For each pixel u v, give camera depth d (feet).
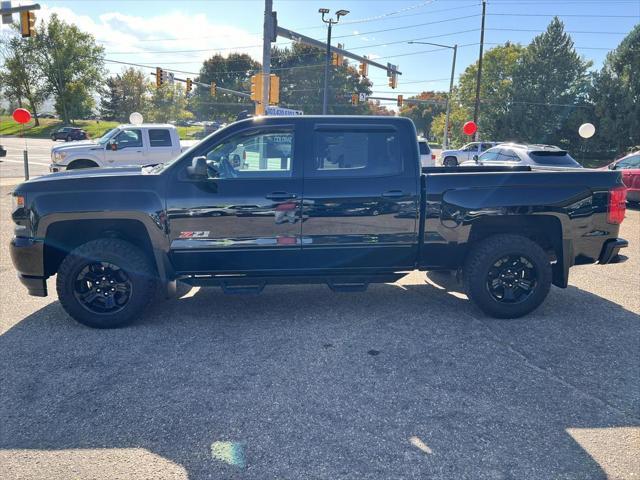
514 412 10.84
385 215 15.47
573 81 155.12
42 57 251.60
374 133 15.49
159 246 15.14
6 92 256.11
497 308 16.10
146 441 9.79
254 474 8.84
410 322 16.11
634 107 136.77
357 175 15.42
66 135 169.48
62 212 14.87
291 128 15.35
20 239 15.23
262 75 47.01
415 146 15.58
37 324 15.93
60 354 13.70
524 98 158.30
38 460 9.21
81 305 15.28
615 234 16.24
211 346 14.25
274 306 17.69
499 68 186.60
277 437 9.92
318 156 15.37
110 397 11.43
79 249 14.99
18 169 69.46
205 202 14.99
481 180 15.66
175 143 51.75
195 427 10.26
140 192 14.97
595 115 146.30
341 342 14.52
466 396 11.51
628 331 15.47
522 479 8.73
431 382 12.16
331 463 9.14
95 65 263.08
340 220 15.35
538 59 157.69
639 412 10.89
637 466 9.07
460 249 15.93
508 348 14.16
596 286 20.52
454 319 16.42
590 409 10.99
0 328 15.56
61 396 11.48
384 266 16.03
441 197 15.52
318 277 15.94
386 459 9.25
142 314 16.85
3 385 11.96
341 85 262.88
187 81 112.16
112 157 49.52
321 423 10.41
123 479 8.70
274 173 15.31
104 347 14.17
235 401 11.27
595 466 9.07
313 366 13.00
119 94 292.81
